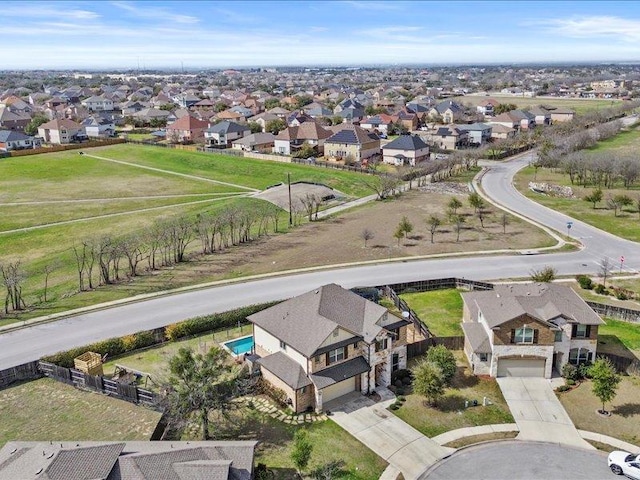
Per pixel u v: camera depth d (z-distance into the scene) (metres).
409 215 92.19
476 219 89.31
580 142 141.12
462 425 39.56
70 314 55.78
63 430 38.56
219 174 126.50
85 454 30.17
